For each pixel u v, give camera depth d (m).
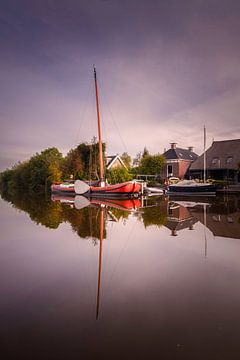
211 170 37.81
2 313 3.25
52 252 6.00
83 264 5.14
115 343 2.64
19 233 8.08
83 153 37.31
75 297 3.69
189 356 2.45
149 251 6.03
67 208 15.31
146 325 2.97
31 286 4.07
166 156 43.38
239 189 28.86
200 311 3.29
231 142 38.44
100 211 13.66
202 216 11.34
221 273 4.60
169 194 27.08
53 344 2.64
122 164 41.03
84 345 2.61
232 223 9.55
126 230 8.45
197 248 6.25
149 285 4.10
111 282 4.22
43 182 48.88
